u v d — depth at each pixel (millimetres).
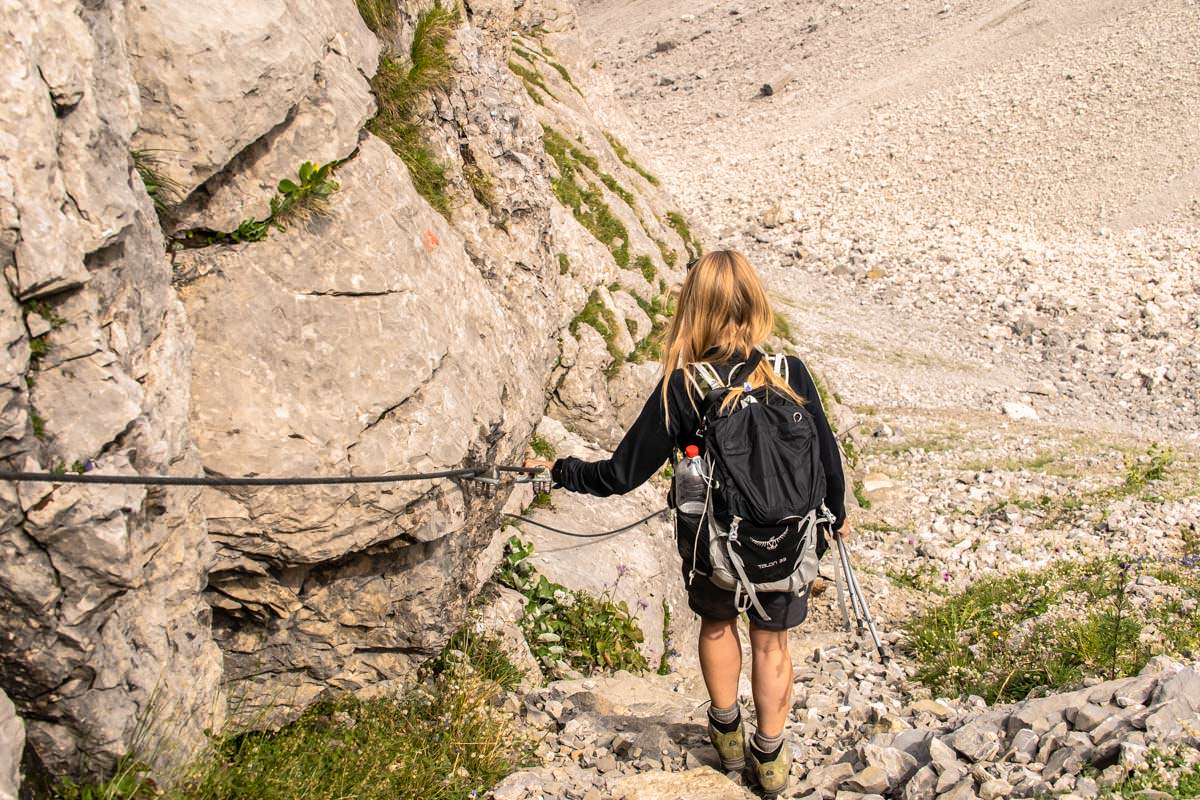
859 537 12602
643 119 66438
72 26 3025
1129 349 26531
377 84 5363
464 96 6219
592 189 12914
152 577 3432
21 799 3172
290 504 4031
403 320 4383
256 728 4387
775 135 55750
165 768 3453
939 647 7832
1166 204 38031
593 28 90812
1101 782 3891
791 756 4801
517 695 5465
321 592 4414
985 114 48219
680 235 16141
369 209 4418
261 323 4066
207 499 3930
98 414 3090
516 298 6441
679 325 4094
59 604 3021
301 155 4207
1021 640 7336
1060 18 57625
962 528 12727
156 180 3748
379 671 4715
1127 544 10992
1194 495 13484
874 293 32688
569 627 6492
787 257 36594
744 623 8500
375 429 4230
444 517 4473
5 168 2791
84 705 3168
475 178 6258
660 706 5551
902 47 65062
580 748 4969
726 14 81625
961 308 30688
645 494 8508
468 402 4656
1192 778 3818
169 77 3682
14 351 2848
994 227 38562
